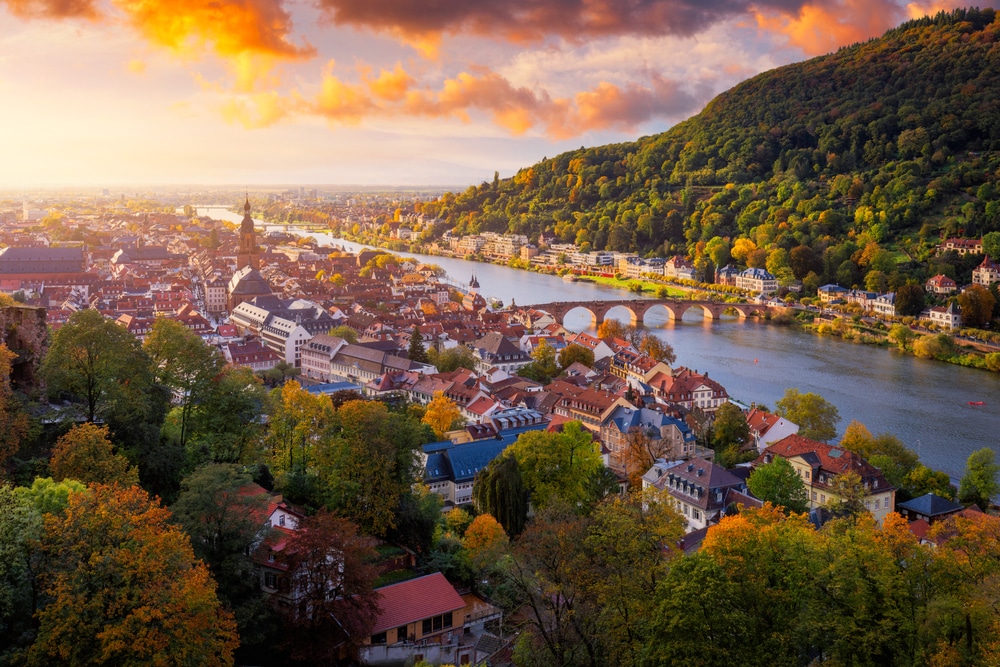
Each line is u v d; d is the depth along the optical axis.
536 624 92.81
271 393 170.12
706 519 163.25
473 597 119.69
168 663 73.38
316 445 144.62
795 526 100.88
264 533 104.25
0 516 76.12
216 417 145.75
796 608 83.56
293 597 100.69
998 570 87.44
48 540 76.38
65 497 85.69
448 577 124.62
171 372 145.38
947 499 186.12
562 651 87.25
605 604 88.00
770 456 198.88
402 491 137.75
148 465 120.94
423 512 139.12
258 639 94.50
